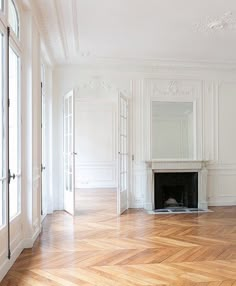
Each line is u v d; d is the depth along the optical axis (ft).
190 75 21.48
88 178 31.48
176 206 21.45
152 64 20.38
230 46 17.43
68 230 14.94
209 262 10.65
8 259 9.89
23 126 12.32
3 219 9.74
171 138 21.31
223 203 21.71
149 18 13.61
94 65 20.44
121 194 19.25
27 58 12.42
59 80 20.38
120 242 12.99
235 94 21.93
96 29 14.83
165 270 9.94
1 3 9.50
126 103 20.53
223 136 21.77
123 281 9.10
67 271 9.86
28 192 12.30
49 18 13.57
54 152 20.20
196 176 20.89
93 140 31.71
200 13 13.15
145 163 20.31
